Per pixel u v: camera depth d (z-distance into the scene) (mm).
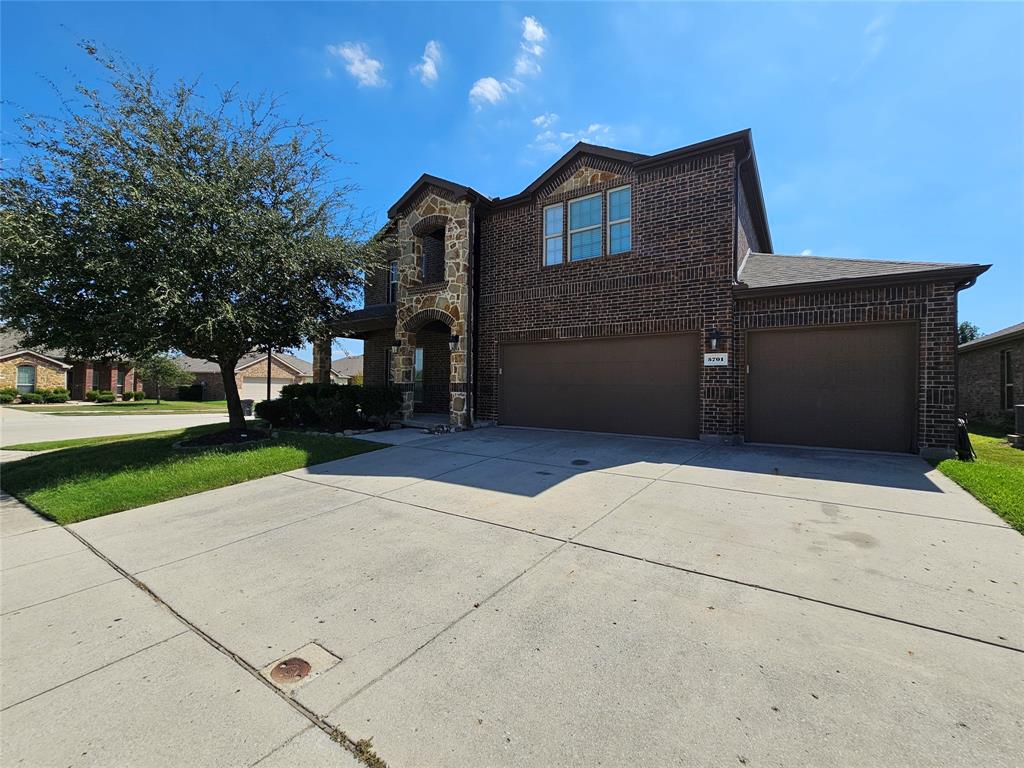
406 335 13195
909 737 1905
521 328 11844
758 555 3830
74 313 8023
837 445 8289
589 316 10727
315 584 3520
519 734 1978
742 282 9266
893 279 7621
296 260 9125
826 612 2926
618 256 10352
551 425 11398
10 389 29906
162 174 7723
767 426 8859
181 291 7648
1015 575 3395
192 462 7719
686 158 9555
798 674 2326
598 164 10781
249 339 9562
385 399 12109
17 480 7418
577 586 3369
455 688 2291
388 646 2680
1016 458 8266
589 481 6375
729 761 1808
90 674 2473
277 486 6605
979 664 2379
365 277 11320
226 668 2508
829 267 9297
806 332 8539
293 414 13289
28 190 7527
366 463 7871
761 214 13359
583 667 2434
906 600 3053
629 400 10273
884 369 7938
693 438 9477
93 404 31828
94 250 7352
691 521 4695
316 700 2227
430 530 4652
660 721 2029
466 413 11688
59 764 1864
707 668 2396
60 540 4660
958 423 7344
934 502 5199
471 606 3119
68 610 3199
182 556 4160
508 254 12211
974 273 7160
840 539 4141
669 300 9680
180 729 2051
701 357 9367
